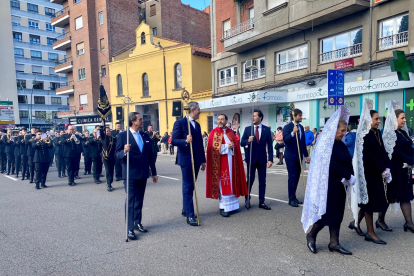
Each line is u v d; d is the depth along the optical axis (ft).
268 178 34.76
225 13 68.59
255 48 61.77
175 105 68.49
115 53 109.70
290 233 16.47
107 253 14.34
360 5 41.96
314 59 50.72
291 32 52.95
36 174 32.22
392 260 12.95
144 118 98.84
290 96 55.01
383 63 41.42
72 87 119.34
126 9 112.78
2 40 171.42
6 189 32.37
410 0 38.19
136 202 17.31
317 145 13.61
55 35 194.29
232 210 20.38
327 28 48.34
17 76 178.60
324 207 12.86
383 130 16.03
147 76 94.53
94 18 112.06
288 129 21.83
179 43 87.35
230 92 68.33
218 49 71.67
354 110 45.98
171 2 113.80
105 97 29.89
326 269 12.27
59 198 27.04
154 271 12.42
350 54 46.01
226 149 20.16
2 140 47.21
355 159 14.96
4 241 16.24
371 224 15.06
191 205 18.58
